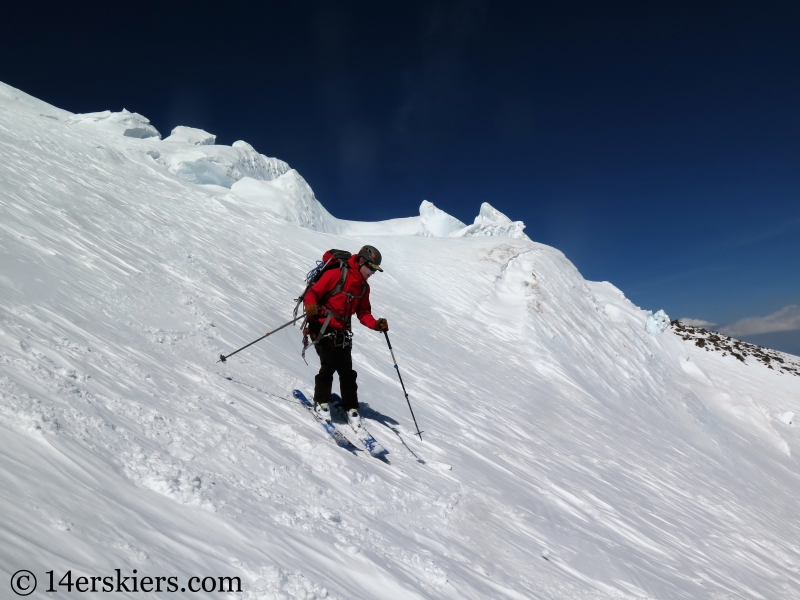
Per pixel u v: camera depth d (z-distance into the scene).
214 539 2.08
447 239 27.06
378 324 5.10
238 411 3.94
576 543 4.59
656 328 28.64
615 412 16.03
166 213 13.52
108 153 17.98
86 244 7.60
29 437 2.16
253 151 29.56
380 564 2.54
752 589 5.89
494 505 4.57
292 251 16.05
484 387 11.49
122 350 4.17
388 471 4.26
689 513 8.53
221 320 6.85
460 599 2.62
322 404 4.75
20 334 3.42
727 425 23.20
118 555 1.67
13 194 8.65
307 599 1.90
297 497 2.95
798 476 20.08
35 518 1.64
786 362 39.31
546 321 20.03
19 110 19.31
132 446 2.57
